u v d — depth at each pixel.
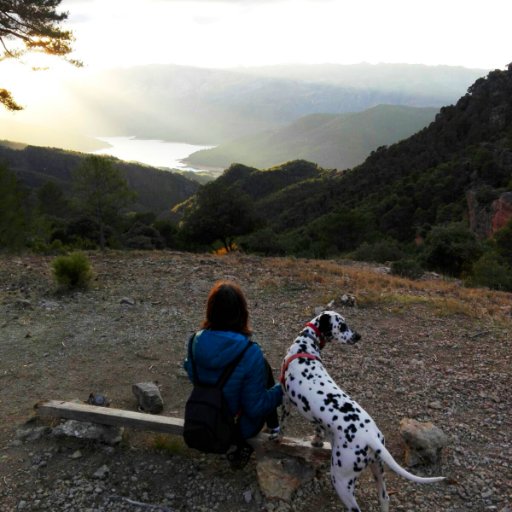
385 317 6.80
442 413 4.20
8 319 6.12
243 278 8.65
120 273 8.63
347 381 4.75
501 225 39.25
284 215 80.62
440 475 3.38
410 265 12.66
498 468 3.46
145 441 3.62
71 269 7.43
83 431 3.57
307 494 3.12
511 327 6.50
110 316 6.39
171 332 5.85
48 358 5.05
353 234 31.48
